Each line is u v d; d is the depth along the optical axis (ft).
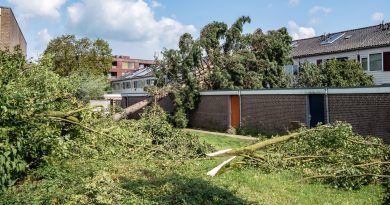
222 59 80.12
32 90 27.58
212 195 22.39
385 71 83.35
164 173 27.89
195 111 81.82
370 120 47.52
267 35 82.02
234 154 30.17
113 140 34.01
